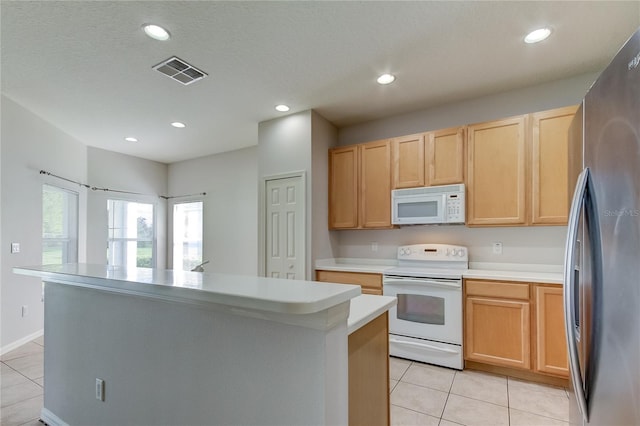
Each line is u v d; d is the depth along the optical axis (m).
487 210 2.96
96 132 4.35
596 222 1.07
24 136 3.53
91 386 1.73
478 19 2.11
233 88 3.08
